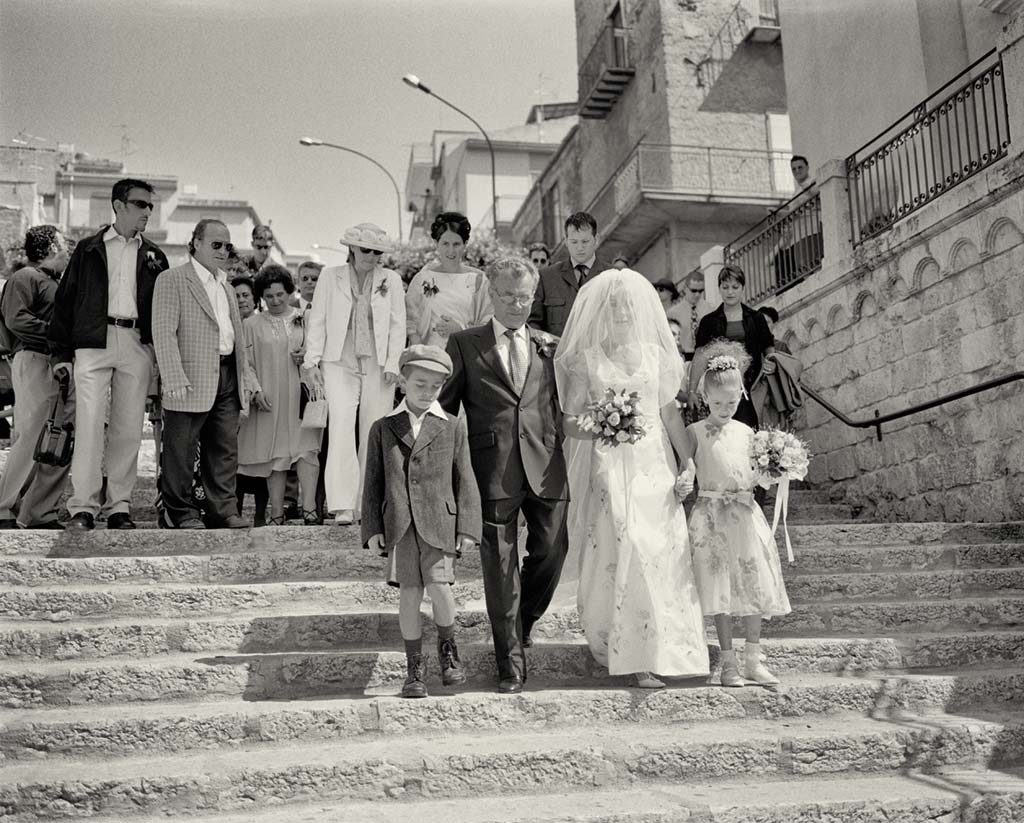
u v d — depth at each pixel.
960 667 5.47
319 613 5.50
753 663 5.01
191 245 6.84
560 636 5.55
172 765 4.00
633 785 4.23
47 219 32.22
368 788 4.00
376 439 4.79
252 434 7.49
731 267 8.11
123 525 6.41
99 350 6.35
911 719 4.84
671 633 4.82
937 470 8.58
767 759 4.37
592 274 6.93
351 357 6.91
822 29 14.45
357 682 4.85
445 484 4.73
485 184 35.53
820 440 10.45
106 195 37.41
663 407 5.25
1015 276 7.62
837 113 14.02
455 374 5.02
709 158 19.83
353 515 6.75
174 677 4.63
